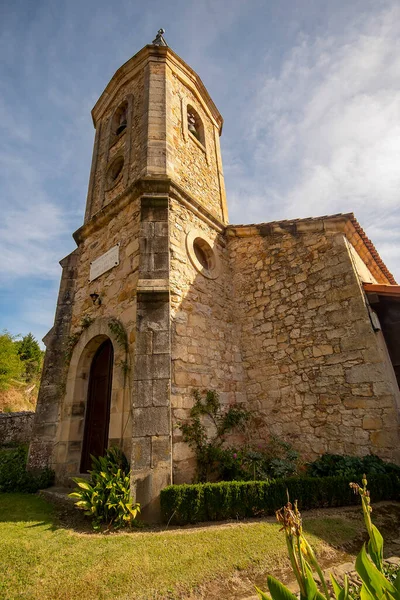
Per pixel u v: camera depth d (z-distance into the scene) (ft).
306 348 21.26
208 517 13.28
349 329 19.72
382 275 30.14
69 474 19.65
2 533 12.06
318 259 22.49
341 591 4.60
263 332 23.76
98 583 8.70
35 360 96.17
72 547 10.73
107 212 24.63
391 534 11.88
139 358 16.19
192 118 32.12
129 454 15.79
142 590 8.48
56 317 25.53
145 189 22.11
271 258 25.11
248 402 22.77
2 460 23.71
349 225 22.45
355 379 18.72
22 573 9.15
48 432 22.06
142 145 25.02
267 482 14.25
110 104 33.04
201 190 27.61
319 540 10.92
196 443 17.34
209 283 23.56
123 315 19.70
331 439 18.70
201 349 20.58
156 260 18.93
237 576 9.22
